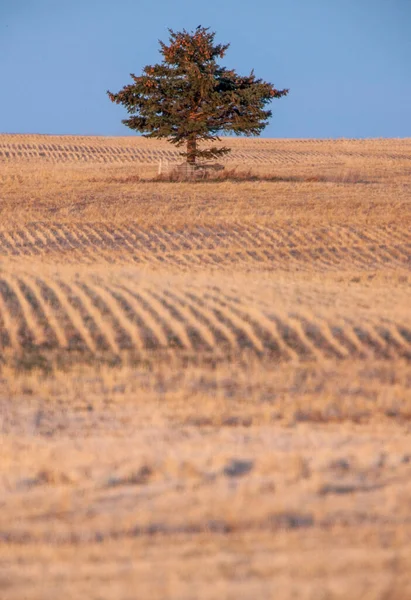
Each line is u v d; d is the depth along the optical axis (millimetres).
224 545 20422
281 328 58719
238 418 38625
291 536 20844
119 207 125812
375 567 18234
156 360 51906
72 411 40094
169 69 163625
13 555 20453
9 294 67562
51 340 56125
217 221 116812
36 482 27703
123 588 17484
